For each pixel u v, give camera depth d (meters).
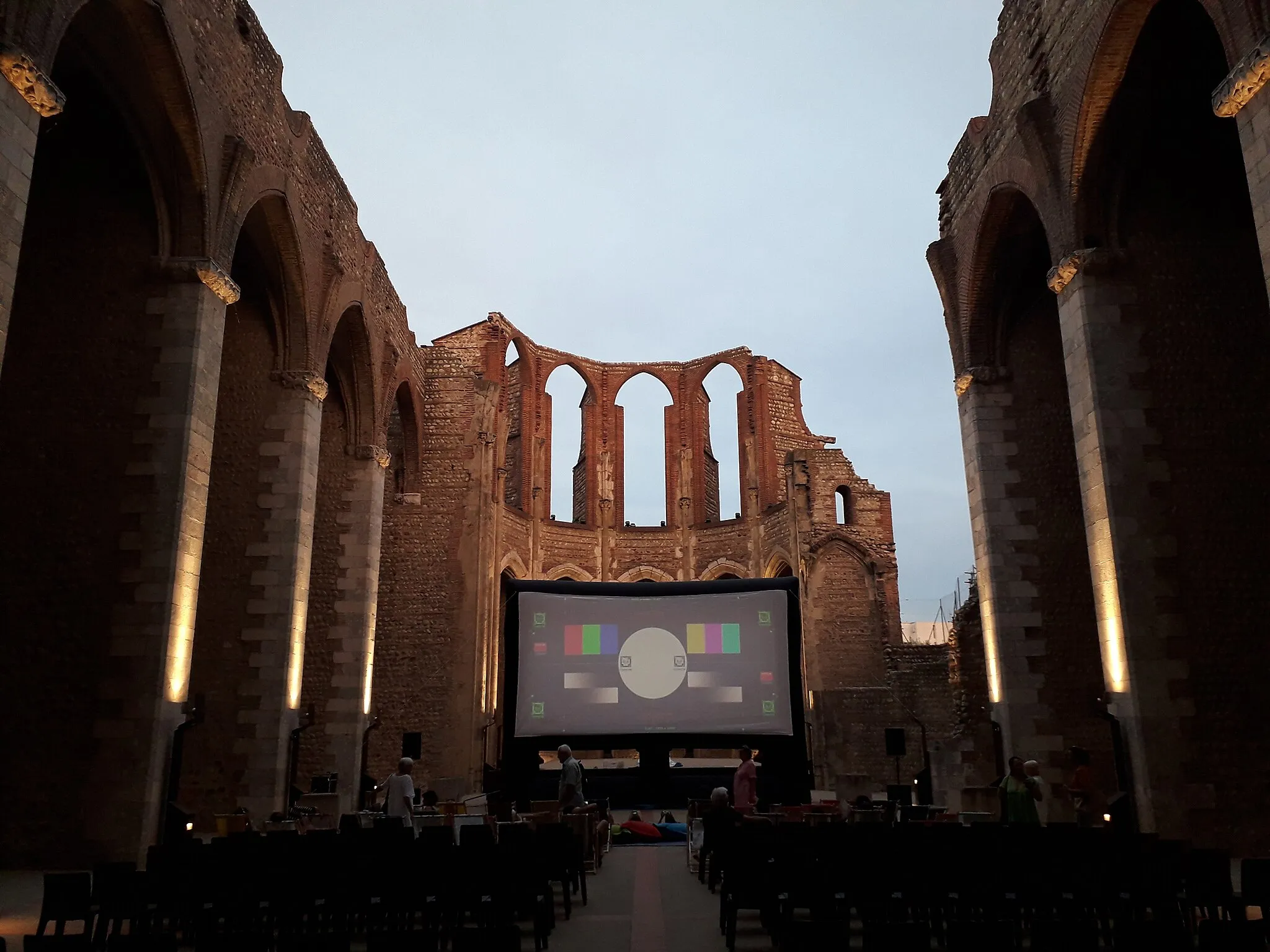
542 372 33.91
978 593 20.09
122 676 11.74
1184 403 12.73
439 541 25.58
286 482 16.67
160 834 11.49
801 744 19.69
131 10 11.38
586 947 7.67
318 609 20.42
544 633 20.36
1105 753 15.74
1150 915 8.10
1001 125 16.12
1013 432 17.41
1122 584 12.14
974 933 5.33
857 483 29.30
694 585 20.89
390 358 22.47
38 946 5.12
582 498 36.50
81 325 12.81
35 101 9.16
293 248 16.58
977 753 18.67
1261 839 11.32
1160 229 13.38
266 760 15.47
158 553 12.10
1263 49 9.00
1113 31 12.25
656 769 20.98
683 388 35.59
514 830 9.05
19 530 12.15
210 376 13.06
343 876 7.21
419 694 24.53
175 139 12.73
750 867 7.31
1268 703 11.75
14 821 11.29
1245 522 12.33
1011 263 17.44
